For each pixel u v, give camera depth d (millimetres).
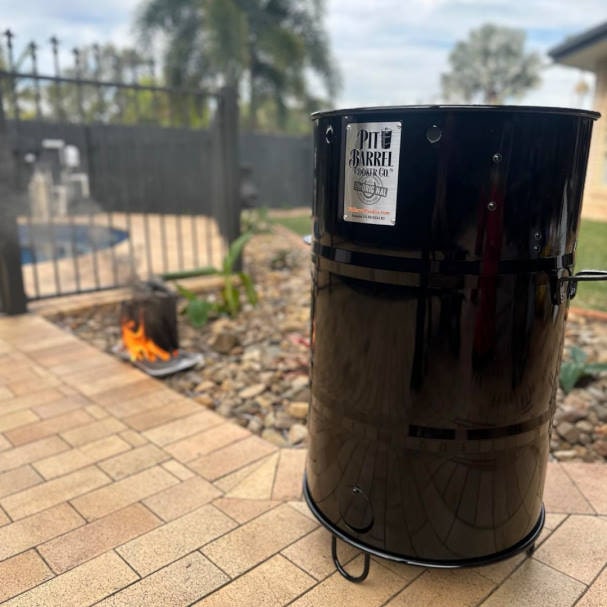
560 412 2521
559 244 1279
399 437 1352
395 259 1256
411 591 1464
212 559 1568
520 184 1179
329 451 1507
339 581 1496
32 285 4883
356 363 1379
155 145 6410
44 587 1456
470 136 1147
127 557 1570
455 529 1390
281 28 14711
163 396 2646
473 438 1323
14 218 3756
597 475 1987
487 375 1281
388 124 1198
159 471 2008
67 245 7270
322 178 1385
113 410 2488
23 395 2629
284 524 1726
